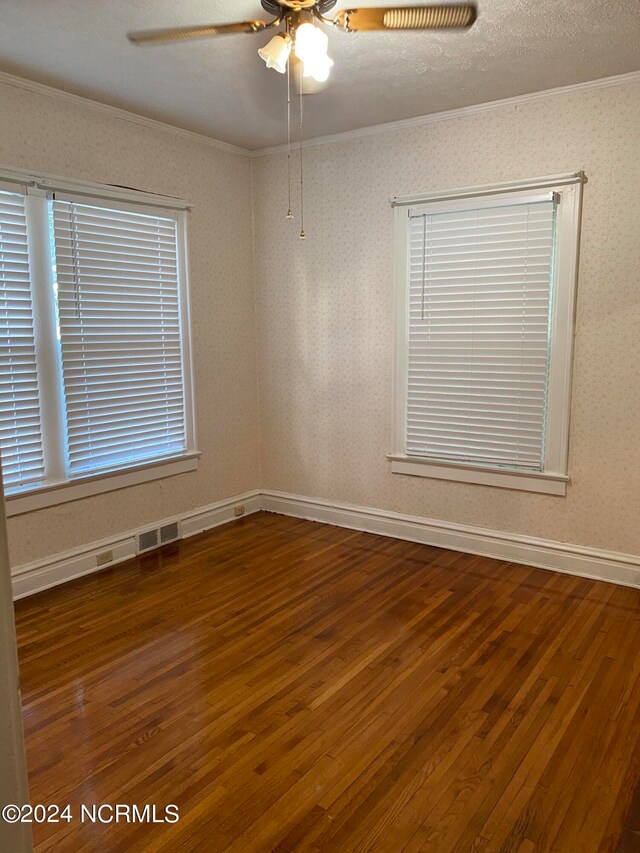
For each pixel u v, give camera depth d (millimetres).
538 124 3518
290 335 4711
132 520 4062
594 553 3629
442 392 4059
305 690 2570
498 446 3891
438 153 3875
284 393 4820
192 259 4285
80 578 3721
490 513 3988
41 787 2039
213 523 4648
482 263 3787
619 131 3293
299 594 3488
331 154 4312
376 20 2229
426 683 2611
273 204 4641
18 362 3357
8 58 2996
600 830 1843
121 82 3299
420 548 4188
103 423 3816
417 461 4211
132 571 3830
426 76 3236
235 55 2963
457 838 1823
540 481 3764
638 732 2281
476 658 2801
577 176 3398
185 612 3283
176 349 4242
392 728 2324
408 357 4164
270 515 4938
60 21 2633
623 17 2607
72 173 3525
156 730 2322
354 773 2092
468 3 2490
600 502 3590
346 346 4445
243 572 3809
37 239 3377
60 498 3611
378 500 4465
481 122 3695
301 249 4551
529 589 3514
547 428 3705
